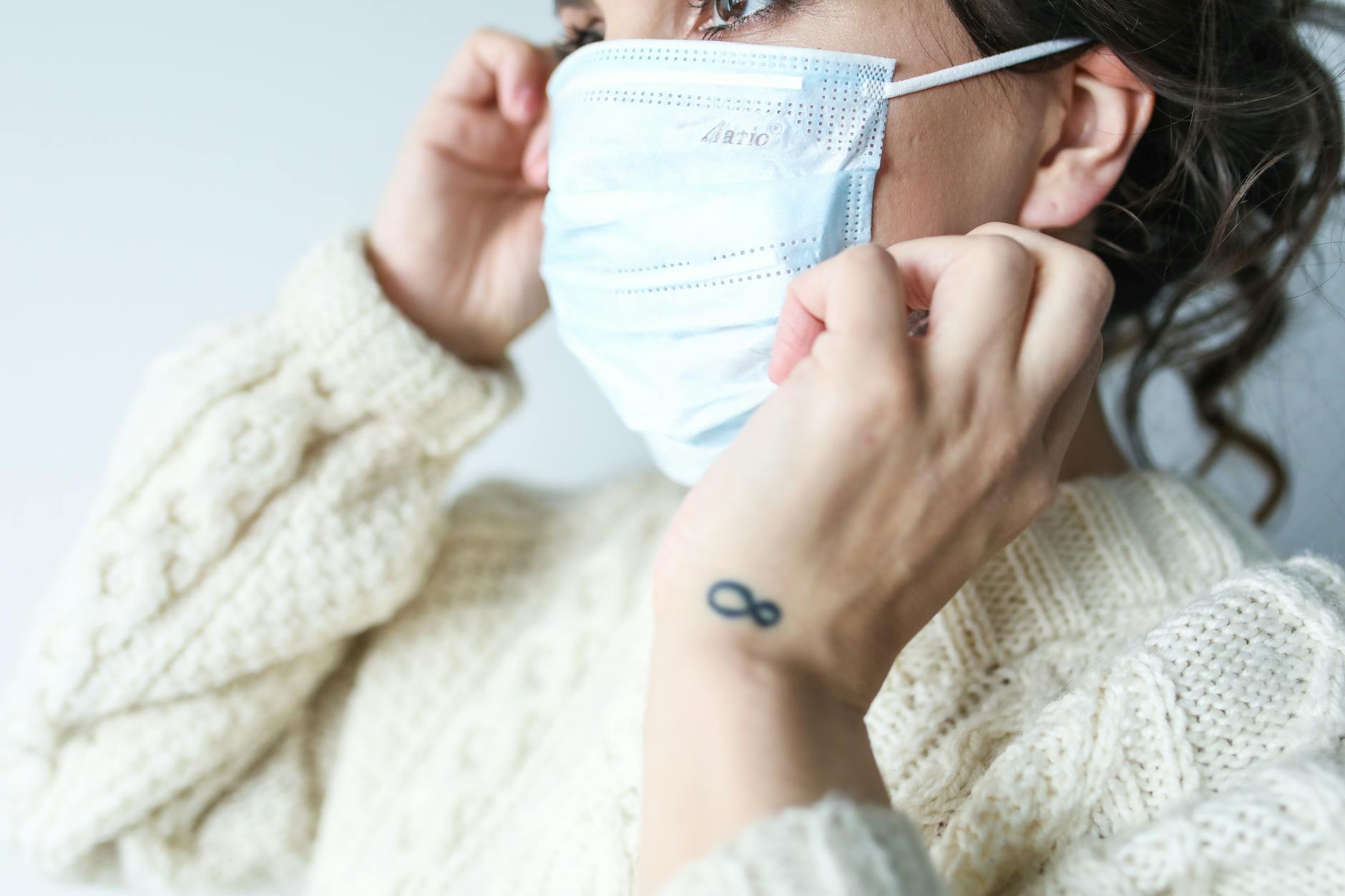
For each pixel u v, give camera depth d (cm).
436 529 107
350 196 130
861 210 75
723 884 44
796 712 52
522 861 90
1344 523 126
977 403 56
